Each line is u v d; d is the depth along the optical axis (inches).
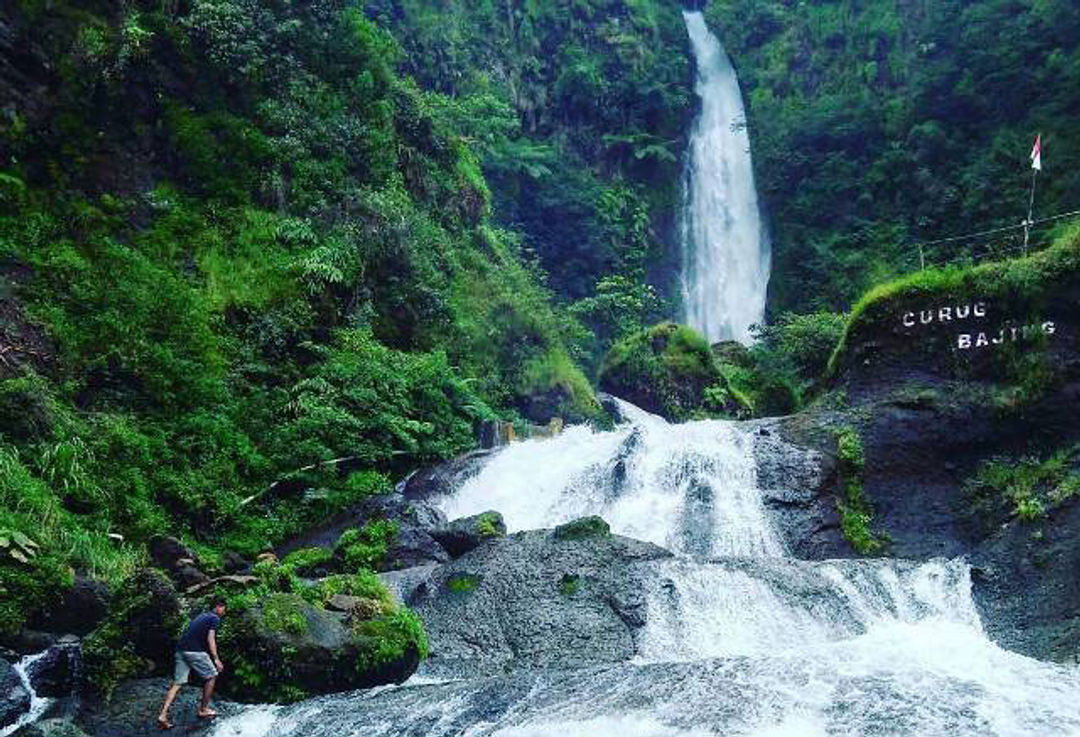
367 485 691.4
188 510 603.8
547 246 1553.9
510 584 498.0
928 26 1628.9
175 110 805.2
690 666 372.2
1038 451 586.6
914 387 647.1
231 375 703.7
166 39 820.0
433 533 584.7
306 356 768.3
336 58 960.9
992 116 1444.4
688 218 1765.5
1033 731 289.9
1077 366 589.6
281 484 676.1
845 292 1423.5
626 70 1796.3
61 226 696.4
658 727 312.5
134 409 633.0
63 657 410.0
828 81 1787.6
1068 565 493.7
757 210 1694.1
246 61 853.2
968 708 308.8
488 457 750.5
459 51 1562.5
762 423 687.7
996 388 615.2
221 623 412.5
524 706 353.7
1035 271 617.6
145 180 772.0
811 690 331.3
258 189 824.9
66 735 357.7
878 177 1515.7
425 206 1024.9
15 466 499.5
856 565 497.7
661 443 684.1
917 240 1401.3
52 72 739.4
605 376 1147.9
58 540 475.5
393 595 511.5
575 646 442.6
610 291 1514.5
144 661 417.4
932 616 475.2
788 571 485.4
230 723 374.9
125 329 645.9
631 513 634.8
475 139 1283.2
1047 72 1386.6
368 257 853.2
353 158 909.8
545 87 1724.9
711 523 605.6
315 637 408.2
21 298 628.1
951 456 609.3
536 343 1056.8
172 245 746.2
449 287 970.1
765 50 1904.5
